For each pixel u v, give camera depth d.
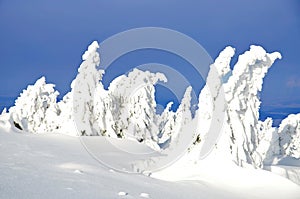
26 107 32.72
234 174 14.90
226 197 11.41
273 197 12.56
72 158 13.80
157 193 9.08
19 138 18.16
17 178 7.63
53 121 32.25
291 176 18.56
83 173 10.10
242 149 17.28
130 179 10.80
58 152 15.14
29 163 10.74
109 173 11.20
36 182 7.48
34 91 33.12
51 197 6.29
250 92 18.47
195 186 12.27
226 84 17.64
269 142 36.81
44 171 9.44
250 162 17.66
